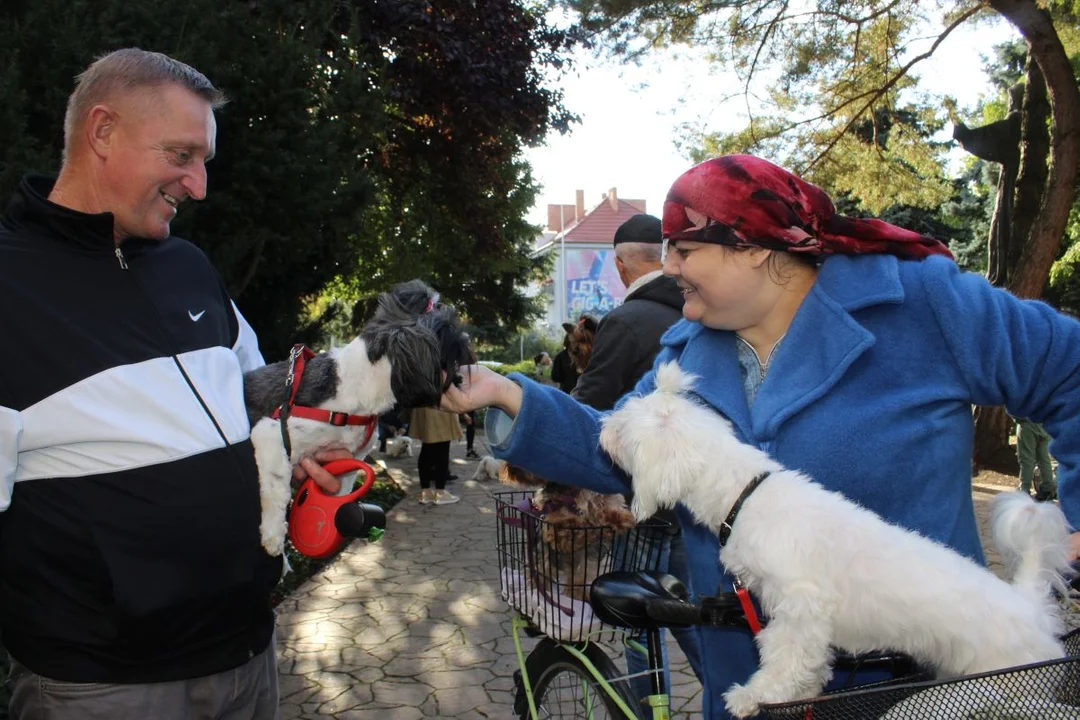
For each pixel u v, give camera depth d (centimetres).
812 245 158
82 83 177
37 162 345
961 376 153
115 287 175
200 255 213
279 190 519
